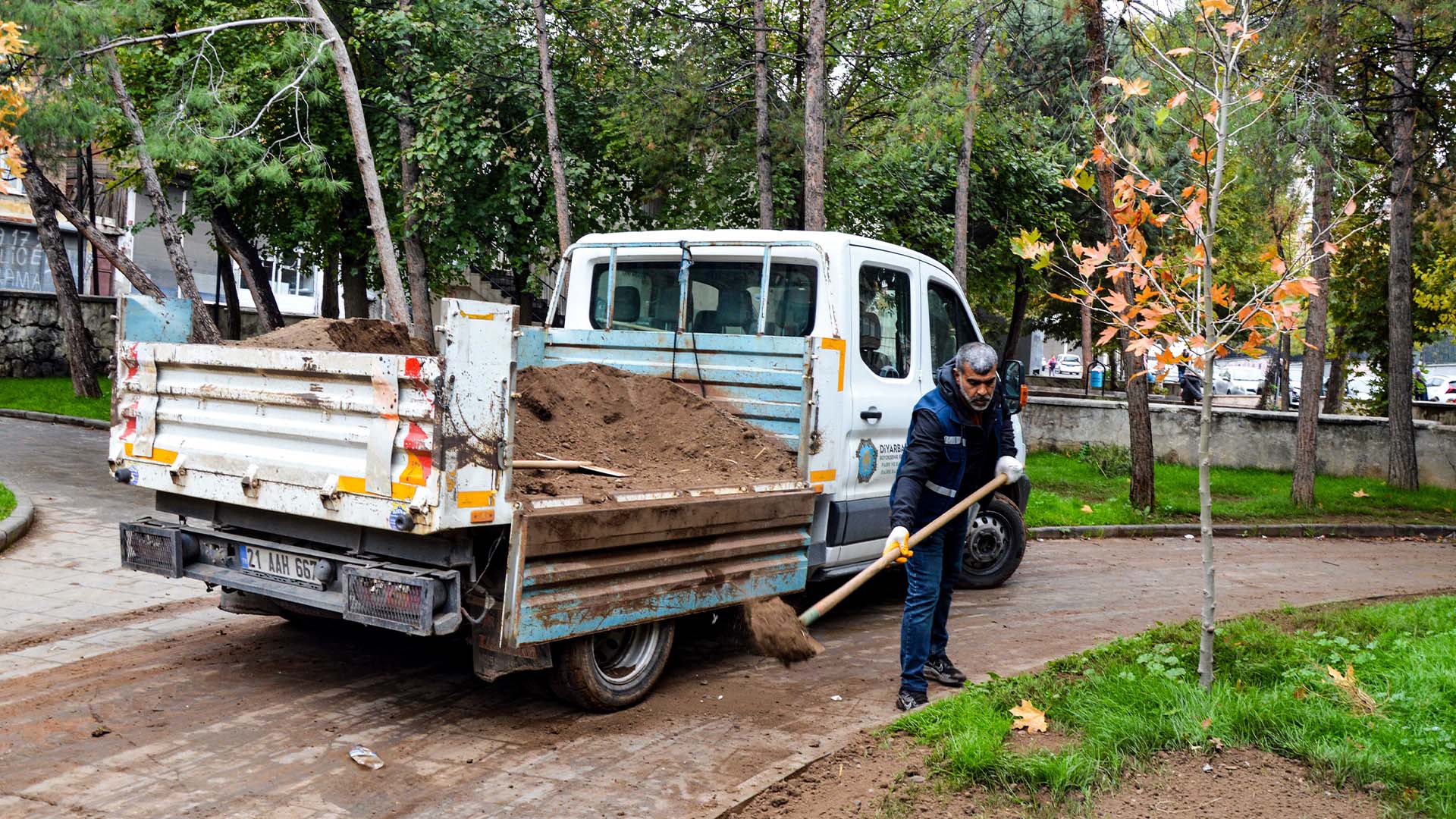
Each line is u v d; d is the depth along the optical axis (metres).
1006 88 11.61
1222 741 4.43
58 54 10.52
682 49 14.17
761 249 6.49
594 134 16.09
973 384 4.95
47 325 20.92
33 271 25.48
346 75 11.31
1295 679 5.21
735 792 4.05
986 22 11.45
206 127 12.01
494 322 4.30
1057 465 16.94
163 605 6.73
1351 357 25.92
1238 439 17.75
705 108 14.23
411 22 15.08
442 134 14.98
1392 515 14.19
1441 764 4.16
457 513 4.19
